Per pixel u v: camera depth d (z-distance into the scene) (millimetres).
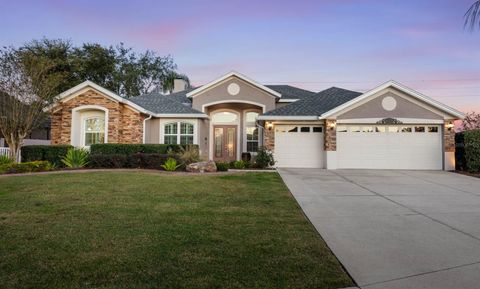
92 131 17453
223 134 21344
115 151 15609
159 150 15961
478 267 4062
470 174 14516
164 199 7770
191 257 4109
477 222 6270
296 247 4602
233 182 10695
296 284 3445
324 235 5332
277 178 12031
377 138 16875
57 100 16312
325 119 16844
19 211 6383
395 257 4383
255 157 17016
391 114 16672
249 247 4543
